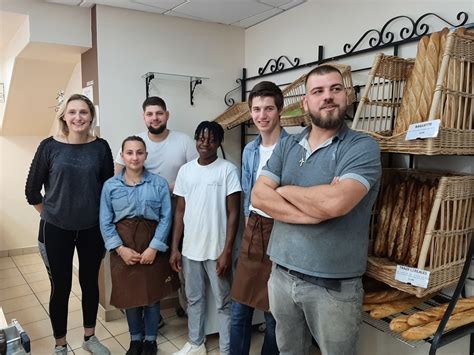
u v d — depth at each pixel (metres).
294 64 2.57
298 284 1.33
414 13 1.81
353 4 2.12
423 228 1.38
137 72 2.68
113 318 2.65
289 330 1.47
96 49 2.55
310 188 1.25
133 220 2.05
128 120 2.68
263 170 1.48
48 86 3.36
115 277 2.05
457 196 1.36
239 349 1.96
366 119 1.89
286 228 1.36
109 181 2.05
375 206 1.58
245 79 3.08
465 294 1.62
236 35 3.05
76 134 2.01
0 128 3.76
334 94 1.27
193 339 2.18
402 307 1.53
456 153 1.33
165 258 2.13
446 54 1.29
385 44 1.93
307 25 2.45
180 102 2.86
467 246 1.45
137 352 2.14
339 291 1.26
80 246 2.11
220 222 2.06
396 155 1.86
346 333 1.30
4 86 3.43
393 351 1.80
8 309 2.81
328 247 1.25
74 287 3.21
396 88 1.69
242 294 1.84
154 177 2.13
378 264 1.43
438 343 1.25
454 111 1.33
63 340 2.12
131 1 2.46
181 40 2.82
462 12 1.61
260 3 2.47
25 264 3.80
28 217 4.10
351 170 1.21
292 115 2.17
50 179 1.98
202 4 2.51
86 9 2.59
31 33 2.45
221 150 2.99
